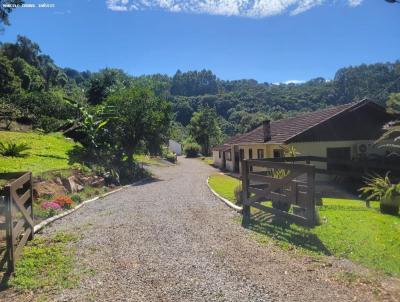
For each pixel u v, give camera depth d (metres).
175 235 7.71
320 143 19.36
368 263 5.55
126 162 25.56
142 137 27.41
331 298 4.46
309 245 6.57
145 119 26.38
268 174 10.80
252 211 9.84
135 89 27.72
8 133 24.67
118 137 25.75
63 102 36.09
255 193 9.30
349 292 4.62
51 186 12.67
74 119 27.75
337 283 4.91
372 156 19.39
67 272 5.56
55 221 9.41
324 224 7.91
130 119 26.22
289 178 8.05
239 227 8.22
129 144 26.67
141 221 9.30
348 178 16.08
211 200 12.66
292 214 7.95
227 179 22.92
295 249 6.41
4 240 6.80
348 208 10.22
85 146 23.42
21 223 6.58
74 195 12.80
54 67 90.56
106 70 42.34
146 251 6.60
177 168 37.19
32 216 7.65
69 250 6.71
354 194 14.35
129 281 5.18
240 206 10.63
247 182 9.73
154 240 7.35
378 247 6.25
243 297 4.57
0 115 28.33
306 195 7.56
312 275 5.21
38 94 37.56
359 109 20.22
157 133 28.08
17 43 77.44
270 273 5.34
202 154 69.25
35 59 81.25
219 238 7.36
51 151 20.34
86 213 10.68
